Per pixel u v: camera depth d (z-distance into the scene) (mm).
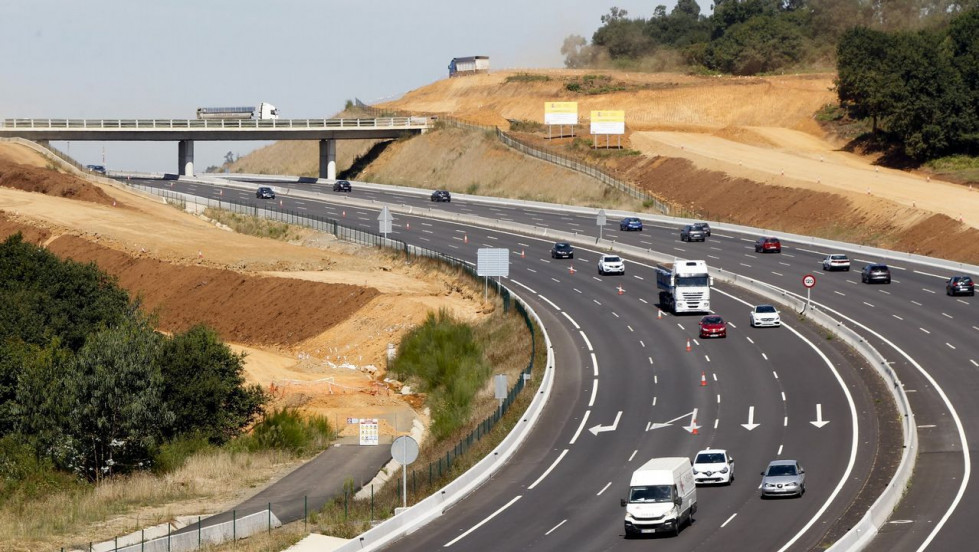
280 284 128750
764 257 141125
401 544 56562
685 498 56906
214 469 74188
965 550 51406
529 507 62062
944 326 102375
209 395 80000
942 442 71938
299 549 54938
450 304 120125
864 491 62094
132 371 74938
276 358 107625
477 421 80938
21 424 75062
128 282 140750
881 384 85562
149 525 61500
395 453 60750
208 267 140000
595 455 72438
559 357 98000
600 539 55188
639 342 102000
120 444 74938
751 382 88000
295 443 79375
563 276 134125
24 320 94812
